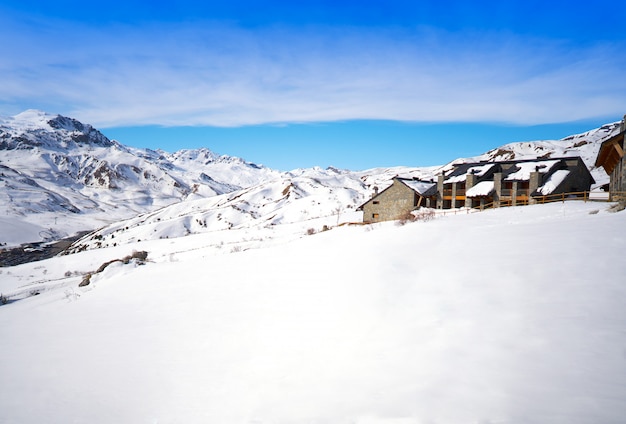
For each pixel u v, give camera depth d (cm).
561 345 561
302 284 1274
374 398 508
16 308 1845
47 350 999
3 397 727
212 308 1195
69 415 638
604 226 1443
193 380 708
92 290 2011
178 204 18200
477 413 426
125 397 680
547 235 1408
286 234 4825
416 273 1130
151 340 977
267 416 522
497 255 1188
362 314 877
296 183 16075
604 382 451
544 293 791
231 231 5897
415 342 670
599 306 683
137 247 5559
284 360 719
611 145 2600
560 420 390
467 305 801
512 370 512
